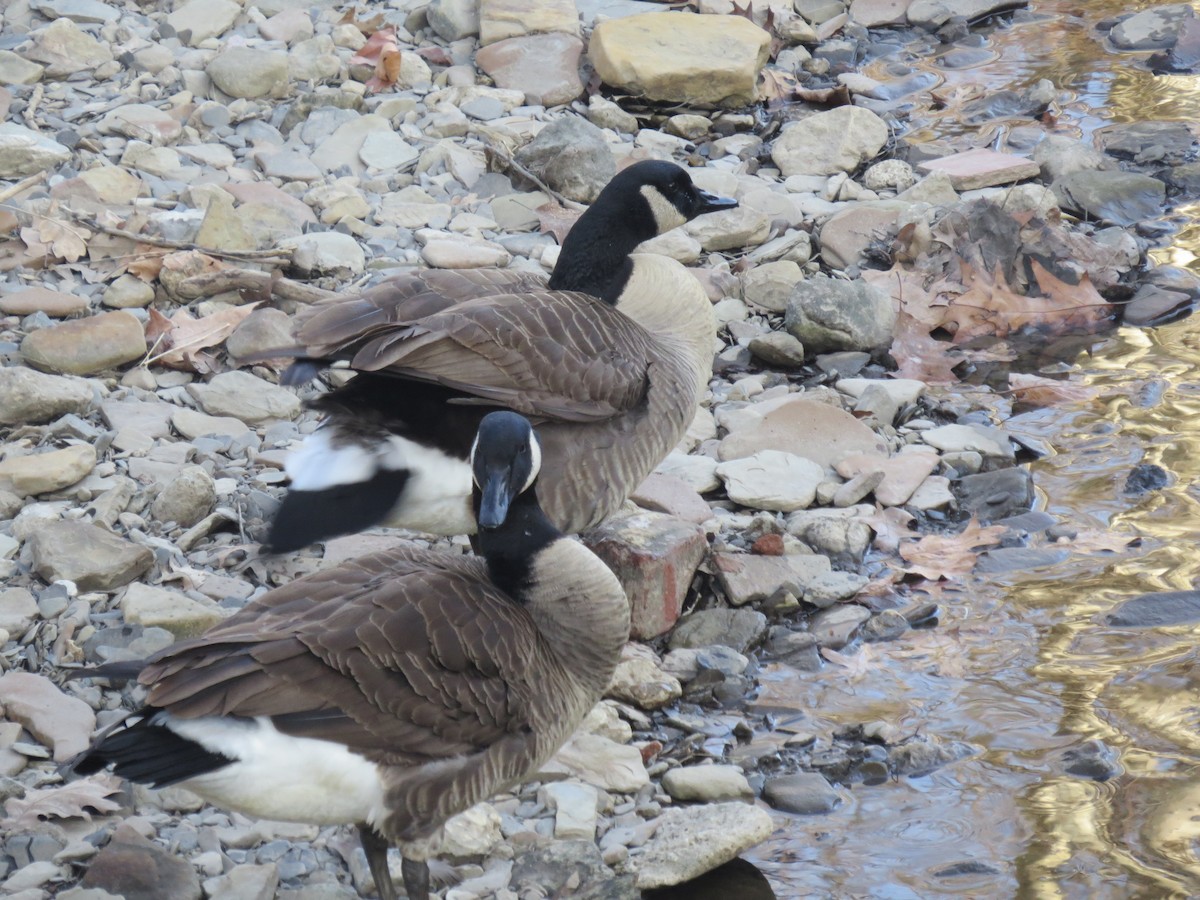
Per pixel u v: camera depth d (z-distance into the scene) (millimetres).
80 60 17172
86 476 11188
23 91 16594
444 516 9688
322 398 9633
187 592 10055
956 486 12258
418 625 7246
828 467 12398
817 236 15820
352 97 17000
